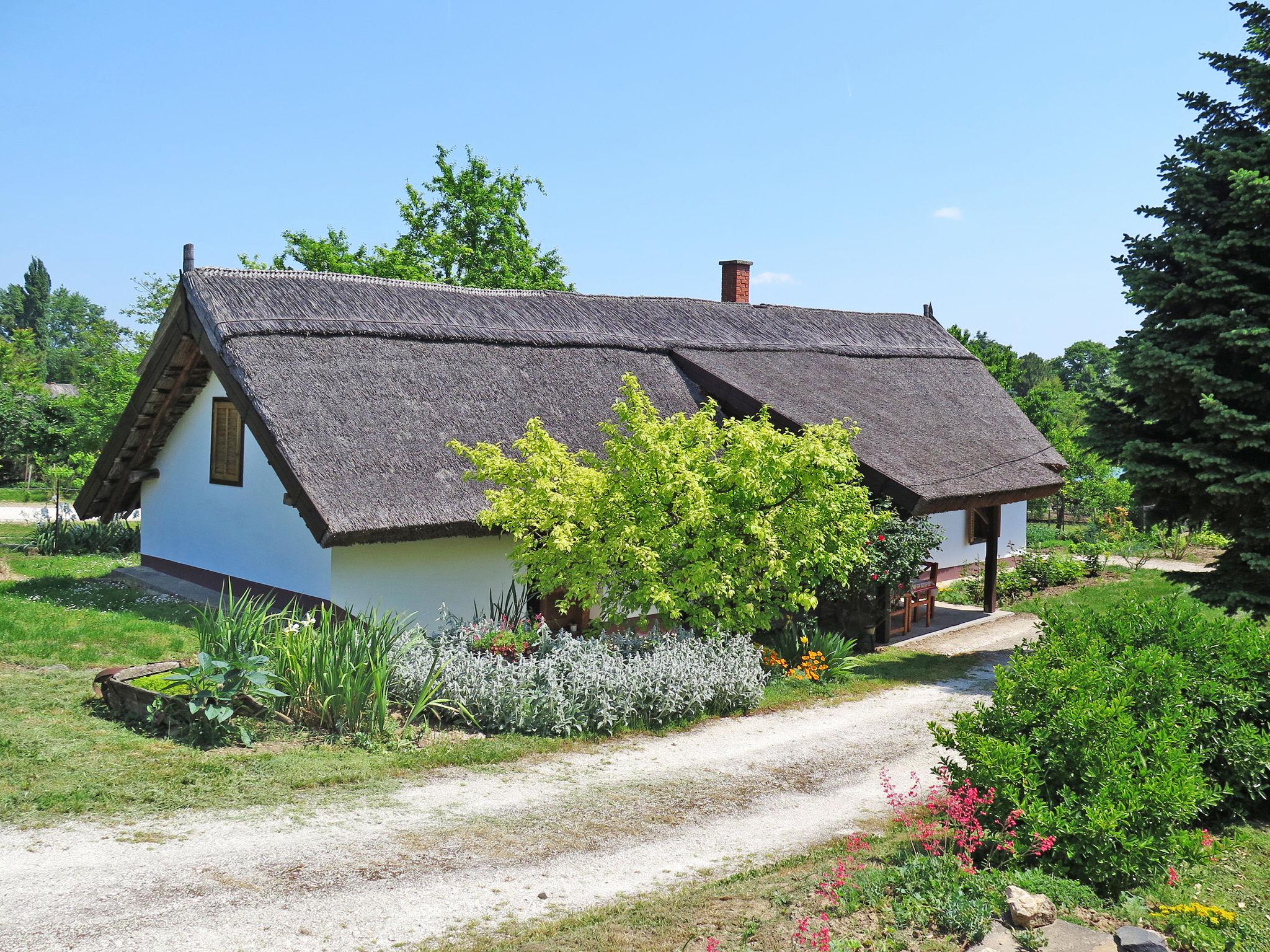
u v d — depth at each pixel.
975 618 18.02
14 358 50.09
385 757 8.45
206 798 7.21
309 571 13.21
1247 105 12.81
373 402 13.30
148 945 5.02
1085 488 32.09
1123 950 5.15
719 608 11.41
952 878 5.74
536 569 11.27
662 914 5.49
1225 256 12.44
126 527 22.17
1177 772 6.52
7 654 11.02
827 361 20.92
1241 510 12.50
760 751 9.41
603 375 16.50
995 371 35.31
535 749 8.98
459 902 5.73
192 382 15.53
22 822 6.57
